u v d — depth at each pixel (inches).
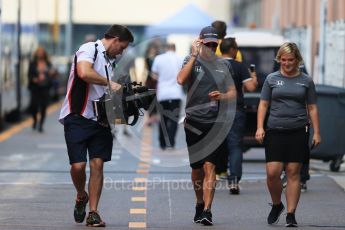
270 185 966.4
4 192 1207.6
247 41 1648.6
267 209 1083.3
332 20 2039.9
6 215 1021.2
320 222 994.1
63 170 1460.4
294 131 958.4
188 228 950.4
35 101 2245.3
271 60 1638.8
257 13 4079.7
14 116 2497.5
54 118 2726.4
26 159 1637.6
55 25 3860.7
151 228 948.0
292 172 962.7
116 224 972.6
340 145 1411.2
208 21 2970.0
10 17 2881.4
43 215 1023.6
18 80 2501.2
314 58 2298.2
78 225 957.8
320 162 1606.8
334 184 1295.5
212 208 1089.4
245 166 1549.0
